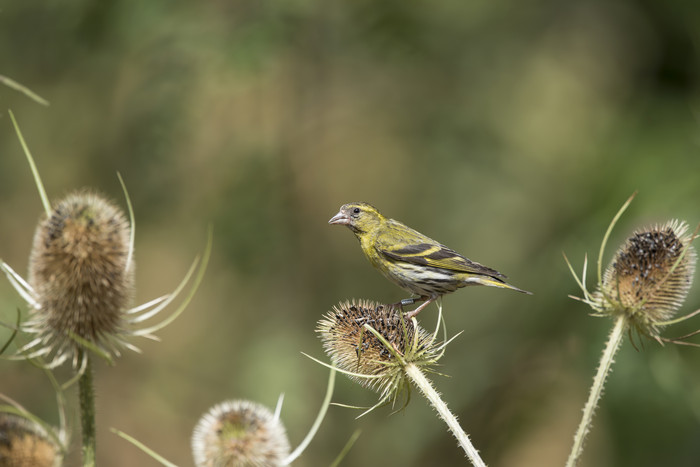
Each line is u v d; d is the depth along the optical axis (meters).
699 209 11.16
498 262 15.19
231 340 15.47
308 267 15.43
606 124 14.18
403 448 14.37
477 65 15.41
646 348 11.33
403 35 14.60
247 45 13.62
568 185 14.47
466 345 14.88
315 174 16.22
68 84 14.23
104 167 14.12
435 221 15.84
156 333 15.73
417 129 15.83
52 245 4.73
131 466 14.60
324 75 15.44
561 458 14.45
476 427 14.74
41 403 12.69
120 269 4.89
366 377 5.71
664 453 11.39
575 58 15.11
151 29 13.68
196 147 14.72
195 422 15.05
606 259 11.94
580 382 12.69
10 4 13.70
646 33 13.97
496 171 15.47
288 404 14.06
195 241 14.65
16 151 14.25
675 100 13.35
